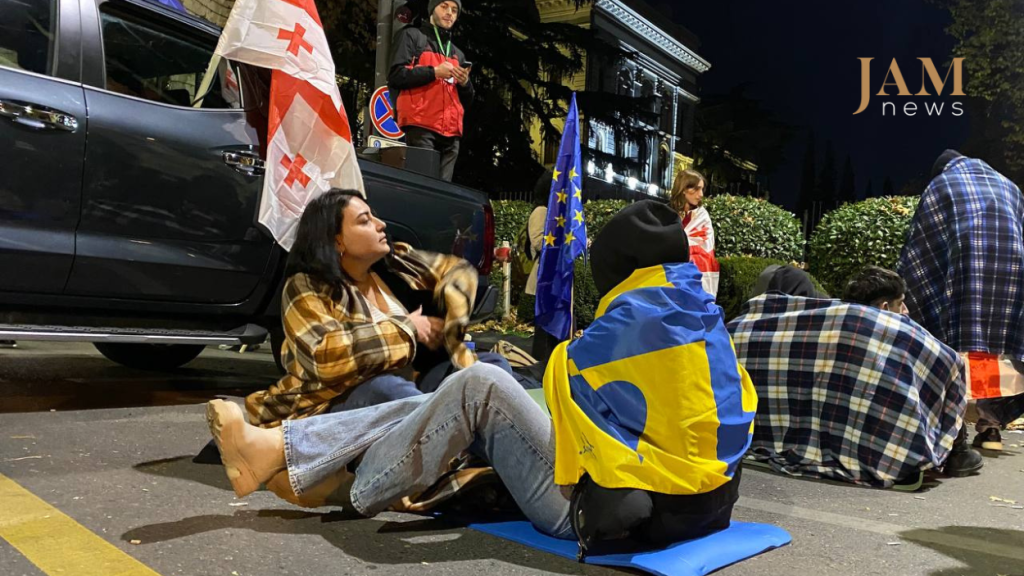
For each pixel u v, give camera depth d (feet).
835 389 12.65
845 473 12.43
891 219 27.63
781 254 31.96
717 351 7.32
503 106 66.33
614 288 7.72
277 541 7.66
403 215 15.37
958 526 10.08
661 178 140.67
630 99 69.82
